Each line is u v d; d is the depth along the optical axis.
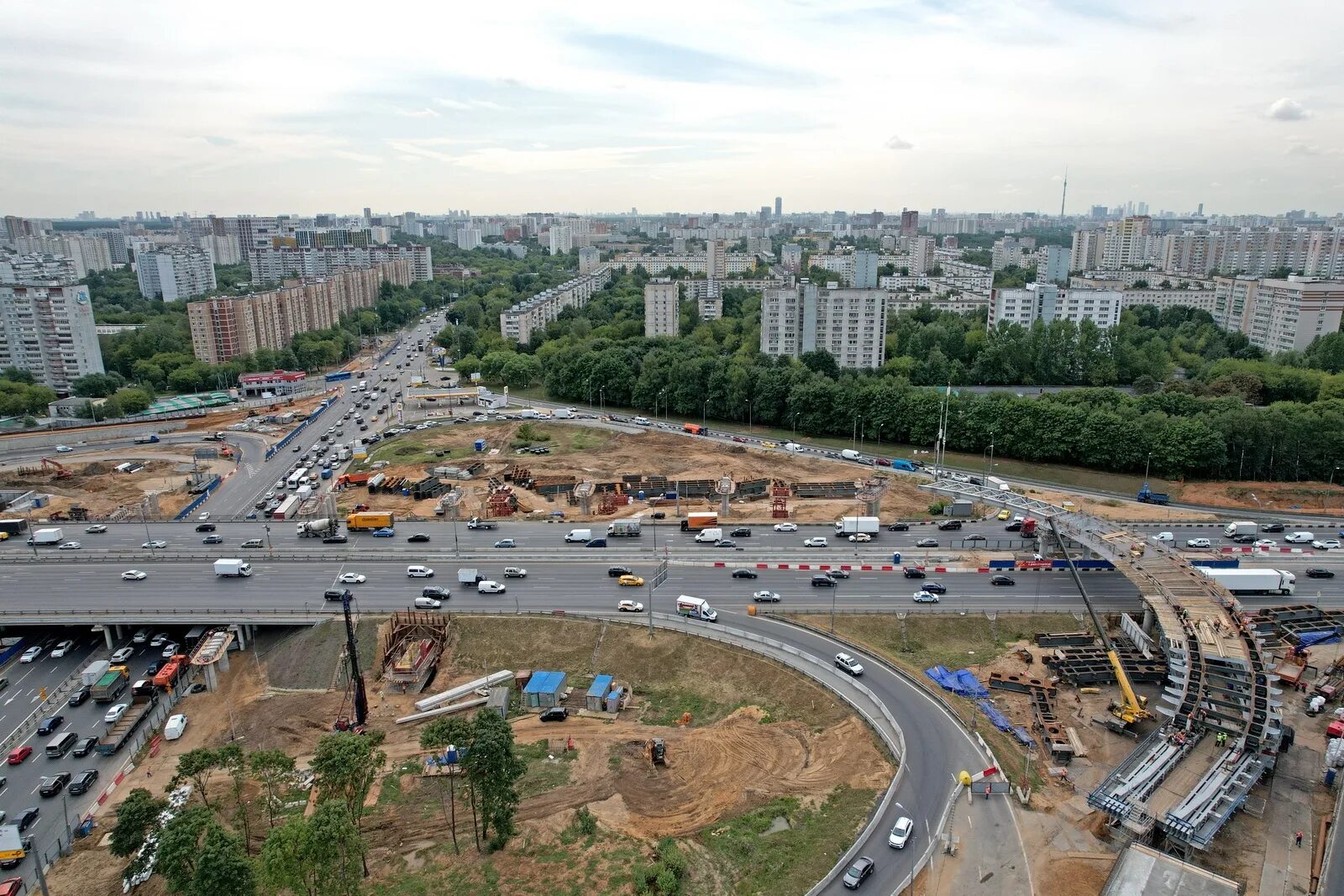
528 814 98.38
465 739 89.62
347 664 131.38
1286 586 147.38
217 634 137.50
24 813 102.94
